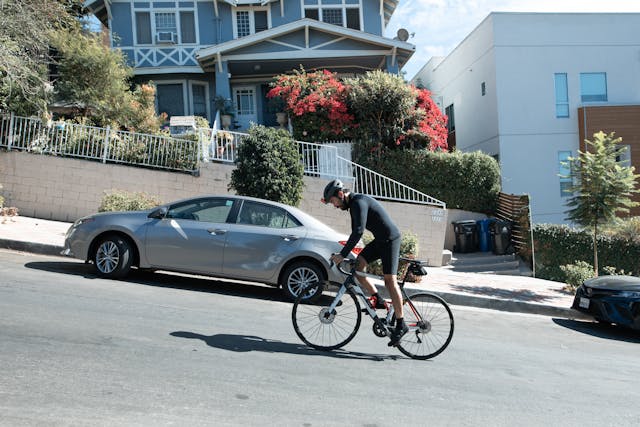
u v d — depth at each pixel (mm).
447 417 4309
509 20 19734
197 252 8148
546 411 4672
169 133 16469
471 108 22281
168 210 8438
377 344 6449
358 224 5602
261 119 21766
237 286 9047
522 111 19703
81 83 15359
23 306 6184
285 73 19531
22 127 13609
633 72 20047
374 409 4328
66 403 3863
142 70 20594
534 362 6363
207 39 21359
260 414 4004
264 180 11586
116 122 15594
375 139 15797
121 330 5719
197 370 4805
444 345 6035
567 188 12266
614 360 6922
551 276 13734
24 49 13711
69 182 13484
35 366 4500
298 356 5578
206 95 21594
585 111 19422
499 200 16438
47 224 12375
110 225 8211
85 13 21328
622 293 8836
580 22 19938
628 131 19422
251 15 21672
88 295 7020
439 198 15898
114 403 3939
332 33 19312
